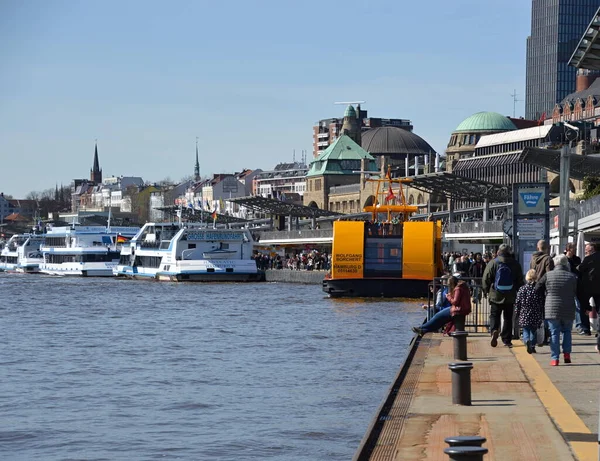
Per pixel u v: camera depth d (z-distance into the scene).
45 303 115.94
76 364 58.94
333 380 50.53
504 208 185.88
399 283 107.31
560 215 60.91
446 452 19.80
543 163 103.12
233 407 43.50
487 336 50.16
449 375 36.88
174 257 161.88
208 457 34.59
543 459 23.31
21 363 59.69
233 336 73.88
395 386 33.97
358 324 80.50
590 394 31.53
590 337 47.16
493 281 44.81
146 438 37.69
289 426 39.19
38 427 39.94
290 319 87.06
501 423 27.72
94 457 35.00
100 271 197.12
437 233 107.44
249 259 164.00
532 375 35.62
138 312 100.25
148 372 55.00
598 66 78.38
